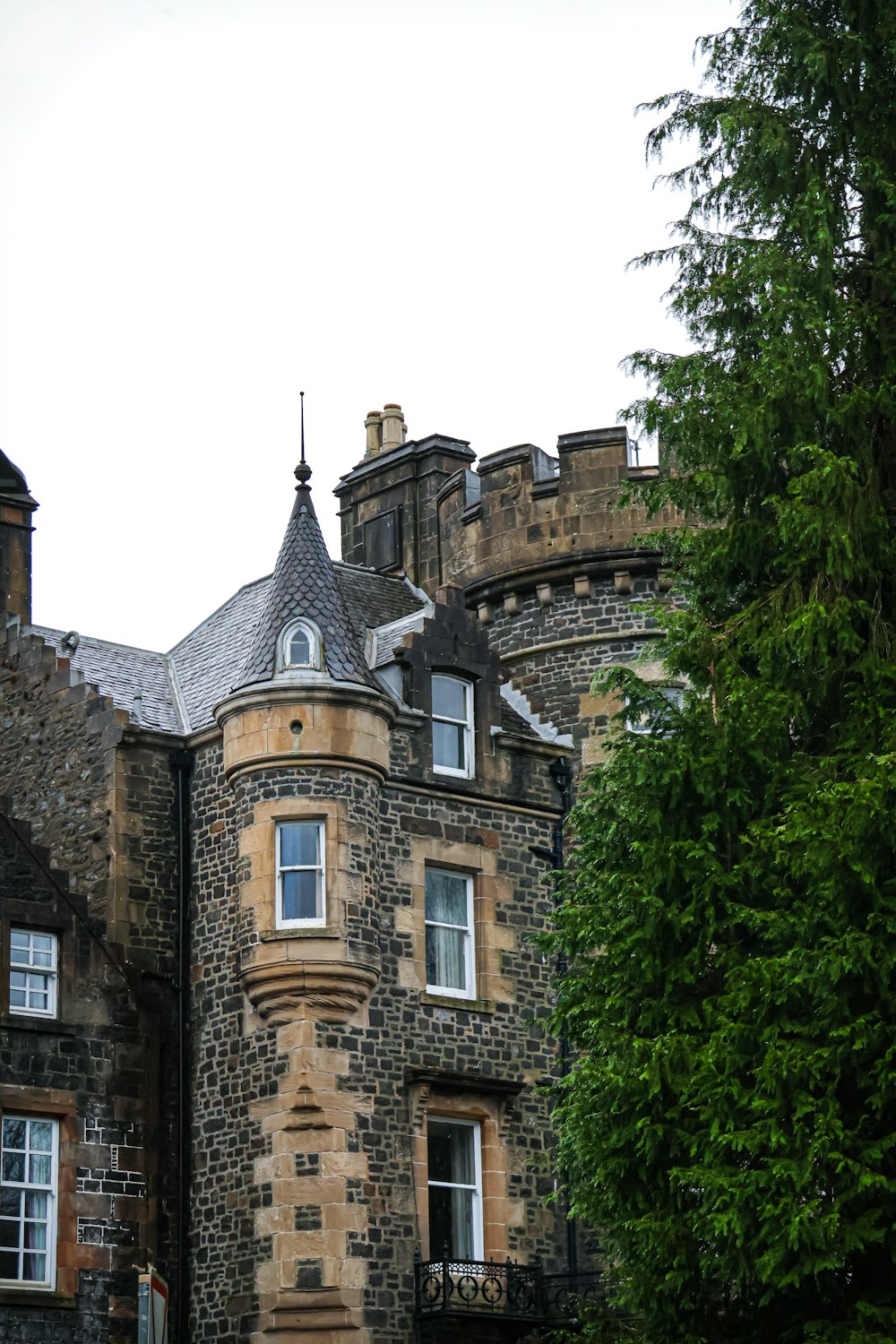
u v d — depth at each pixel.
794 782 30.23
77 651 42.06
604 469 42.62
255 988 36.38
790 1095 28.19
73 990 36.44
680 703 41.25
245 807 37.31
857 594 31.38
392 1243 35.94
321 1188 35.38
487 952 39.00
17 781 41.12
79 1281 35.19
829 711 31.25
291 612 37.88
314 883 36.81
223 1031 37.19
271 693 37.16
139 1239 36.09
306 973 36.06
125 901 38.03
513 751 40.66
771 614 31.02
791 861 28.88
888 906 28.30
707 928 29.92
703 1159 28.77
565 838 40.81
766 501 31.02
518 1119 38.44
